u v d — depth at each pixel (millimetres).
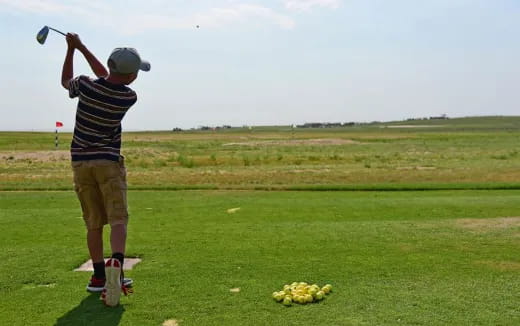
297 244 8258
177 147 62719
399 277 6371
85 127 5410
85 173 5512
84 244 8352
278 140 81500
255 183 23078
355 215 11805
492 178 24344
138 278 6340
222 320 4973
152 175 27297
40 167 33406
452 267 6836
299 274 6512
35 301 5531
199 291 5820
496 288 5914
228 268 6797
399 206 13227
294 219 11188
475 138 87500
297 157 42562
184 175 27172
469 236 8828
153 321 4953
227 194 17609
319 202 14219
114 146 5566
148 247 8102
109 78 5395
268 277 6383
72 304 5430
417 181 23609
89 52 5891
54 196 16781
